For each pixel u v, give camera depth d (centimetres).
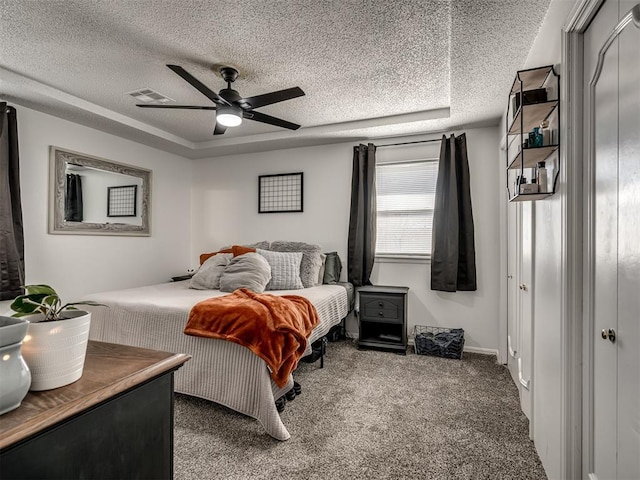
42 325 73
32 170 306
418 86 279
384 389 258
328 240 415
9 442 56
